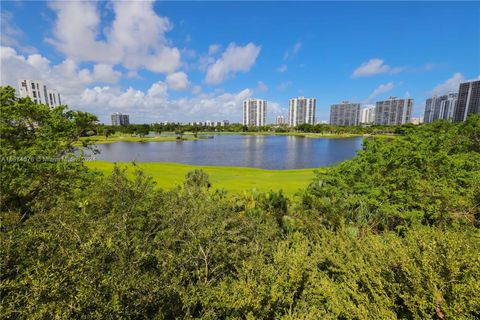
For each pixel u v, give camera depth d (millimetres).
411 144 7828
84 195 5812
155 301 2850
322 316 3150
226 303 3066
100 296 2391
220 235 4328
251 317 2789
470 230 4824
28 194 8227
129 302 2621
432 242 3184
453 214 5359
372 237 4301
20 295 2191
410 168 6777
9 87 9086
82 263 2514
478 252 3002
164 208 5027
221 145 67250
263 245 4586
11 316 2184
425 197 5699
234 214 5758
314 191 7293
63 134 9633
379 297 2920
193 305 3203
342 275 3684
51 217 3938
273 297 3021
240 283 3211
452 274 2684
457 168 6875
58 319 2021
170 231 4312
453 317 2465
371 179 6699
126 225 4188
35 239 2949
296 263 3479
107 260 3074
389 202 6211
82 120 10266
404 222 5602
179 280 3172
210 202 5801
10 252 2756
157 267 3660
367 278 3328
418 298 2695
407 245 3660
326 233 5070
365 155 7938
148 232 4445
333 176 7395
